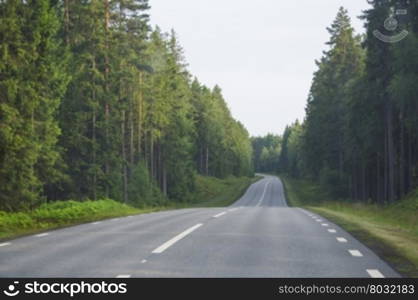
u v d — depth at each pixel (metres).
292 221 23.53
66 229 19.30
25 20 31.20
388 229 20.88
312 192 97.12
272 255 12.50
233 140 167.75
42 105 36.53
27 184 31.34
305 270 10.56
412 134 49.06
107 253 12.86
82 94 47.72
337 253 12.91
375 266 11.07
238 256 12.32
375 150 55.94
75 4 48.03
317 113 85.62
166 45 84.56
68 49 42.50
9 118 27.33
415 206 34.16
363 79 53.28
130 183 64.06
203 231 18.25
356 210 42.22
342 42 76.75
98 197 49.50
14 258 12.15
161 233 17.62
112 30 53.81
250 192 109.69
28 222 23.77
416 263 11.47
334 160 82.94
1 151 27.39
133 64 63.59
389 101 48.75
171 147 87.38
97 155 49.91
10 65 28.42
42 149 36.69
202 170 138.25
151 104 75.88
